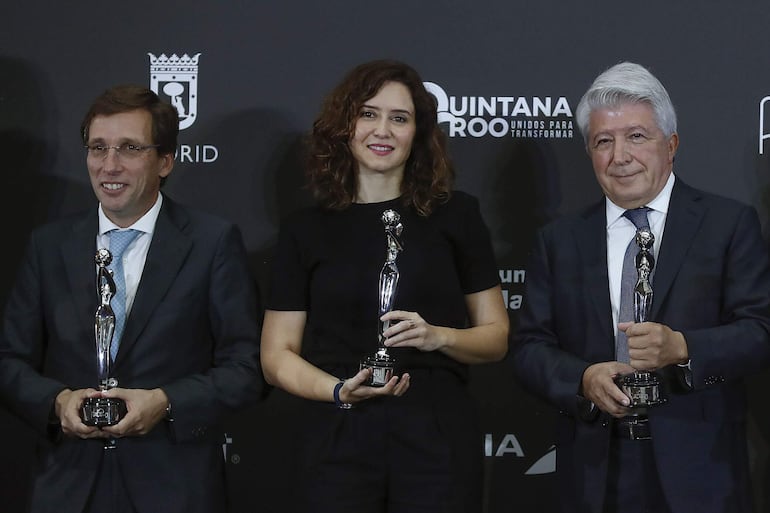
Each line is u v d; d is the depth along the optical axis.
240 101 9.01
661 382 6.70
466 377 7.35
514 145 8.97
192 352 7.31
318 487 6.96
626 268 7.00
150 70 9.02
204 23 9.03
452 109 8.98
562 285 7.21
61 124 9.04
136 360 7.11
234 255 7.48
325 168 7.38
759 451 8.73
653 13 8.90
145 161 7.26
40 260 7.43
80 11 9.03
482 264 7.48
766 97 8.83
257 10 9.01
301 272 7.40
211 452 7.30
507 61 8.95
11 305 7.47
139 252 7.40
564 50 8.94
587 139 7.16
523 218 8.97
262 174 9.03
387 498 7.04
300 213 7.54
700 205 7.07
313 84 9.01
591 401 6.80
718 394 6.89
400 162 7.29
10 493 8.96
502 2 8.95
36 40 9.03
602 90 6.99
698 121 8.85
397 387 6.60
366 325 7.11
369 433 6.94
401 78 7.34
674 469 6.69
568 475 7.09
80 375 7.14
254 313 7.54
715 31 8.87
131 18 9.02
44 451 7.25
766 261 6.98
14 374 7.21
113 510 7.03
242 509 8.99
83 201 9.02
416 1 8.98
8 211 9.05
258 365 7.45
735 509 6.71
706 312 6.87
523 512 8.96
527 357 7.20
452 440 6.98
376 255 7.18
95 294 7.21
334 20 9.00
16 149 9.02
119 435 6.79
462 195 7.57
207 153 9.03
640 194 6.98
